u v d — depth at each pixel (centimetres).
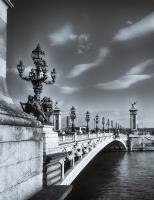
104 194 4575
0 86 604
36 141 671
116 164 8450
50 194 640
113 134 9600
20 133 584
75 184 5397
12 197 537
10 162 535
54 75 2127
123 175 6391
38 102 1859
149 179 5831
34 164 653
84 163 3759
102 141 6594
